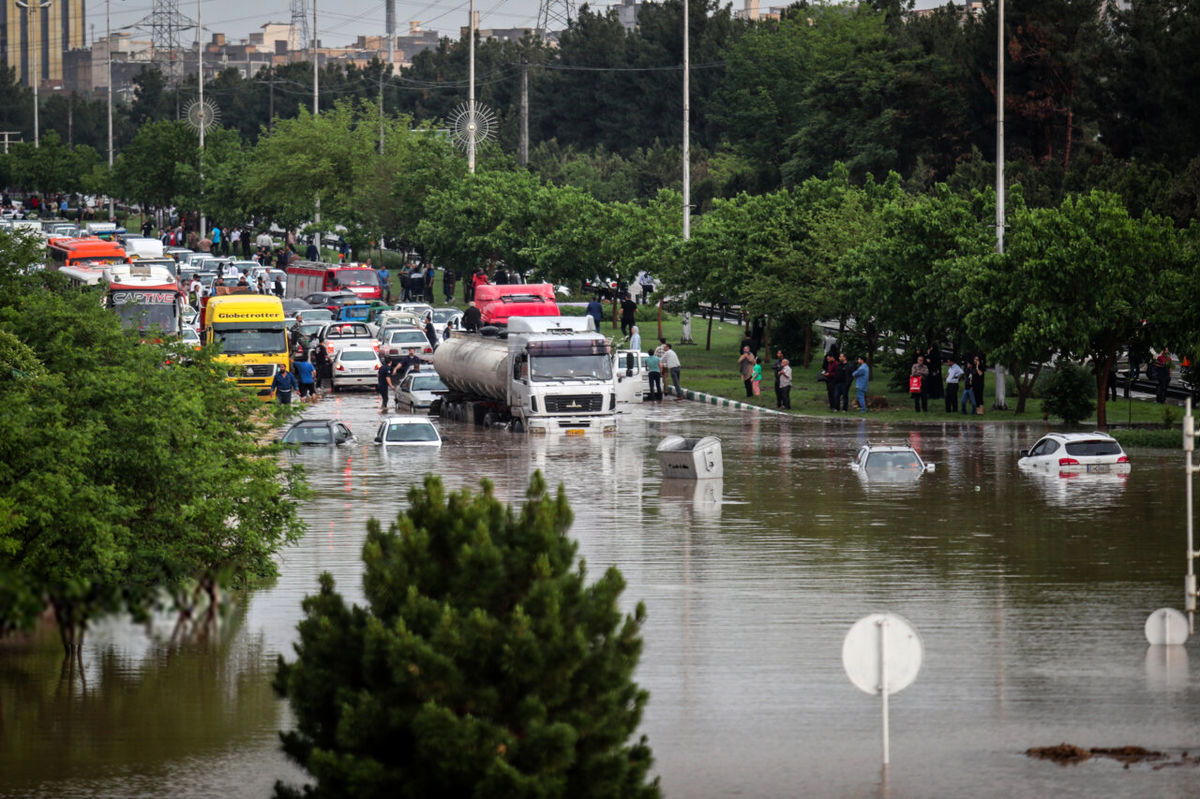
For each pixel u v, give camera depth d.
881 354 139.75
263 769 32.69
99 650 44.06
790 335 154.38
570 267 178.50
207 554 50.03
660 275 160.62
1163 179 152.88
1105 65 180.00
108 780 31.91
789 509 71.75
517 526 26.38
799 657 42.06
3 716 37.00
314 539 62.56
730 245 150.88
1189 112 172.75
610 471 87.31
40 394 47.06
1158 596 50.44
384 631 24.78
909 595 50.72
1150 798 29.89
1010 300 107.25
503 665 24.64
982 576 54.12
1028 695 37.94
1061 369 114.00
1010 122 196.75
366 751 24.95
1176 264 103.75
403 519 25.94
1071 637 44.41
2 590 43.97
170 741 34.81
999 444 100.38
